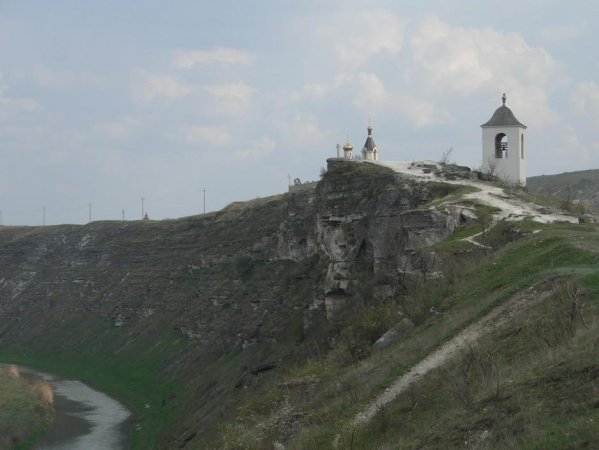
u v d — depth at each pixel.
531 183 156.50
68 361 134.12
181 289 139.00
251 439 34.31
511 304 32.53
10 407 82.69
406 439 24.00
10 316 179.25
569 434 17.72
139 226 178.50
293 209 110.94
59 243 197.62
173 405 86.75
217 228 147.75
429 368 29.84
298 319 87.69
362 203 73.00
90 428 81.62
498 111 70.75
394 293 50.94
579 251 37.00
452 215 53.41
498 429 20.02
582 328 25.05
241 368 84.38
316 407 32.94
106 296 157.25
